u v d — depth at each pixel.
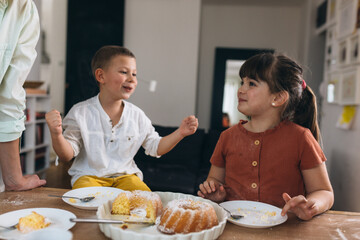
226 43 5.41
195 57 4.60
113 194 0.91
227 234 0.69
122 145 1.29
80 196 0.89
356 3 2.54
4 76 0.96
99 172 1.23
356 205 2.53
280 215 0.81
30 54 1.00
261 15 5.36
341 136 2.95
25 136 3.93
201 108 5.47
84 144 1.23
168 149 1.25
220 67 5.38
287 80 1.02
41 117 4.25
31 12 1.00
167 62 4.64
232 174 1.09
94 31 4.66
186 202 0.68
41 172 3.90
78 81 4.72
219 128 5.35
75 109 1.27
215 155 1.16
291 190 1.02
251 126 1.11
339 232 0.73
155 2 4.62
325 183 0.98
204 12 5.43
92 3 4.64
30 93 3.88
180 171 2.97
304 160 1.00
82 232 0.67
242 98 1.05
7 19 0.93
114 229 0.59
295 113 1.14
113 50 1.28
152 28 4.64
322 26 3.75
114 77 1.24
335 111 3.14
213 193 0.99
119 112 1.33
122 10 4.61
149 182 2.63
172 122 4.68
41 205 0.82
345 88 2.77
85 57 4.70
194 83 4.62
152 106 4.69
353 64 2.62
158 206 0.76
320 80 4.34
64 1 4.72
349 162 2.73
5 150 0.96
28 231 0.65
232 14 5.39
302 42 4.82
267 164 1.03
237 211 0.83
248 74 1.03
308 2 4.42
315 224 0.77
